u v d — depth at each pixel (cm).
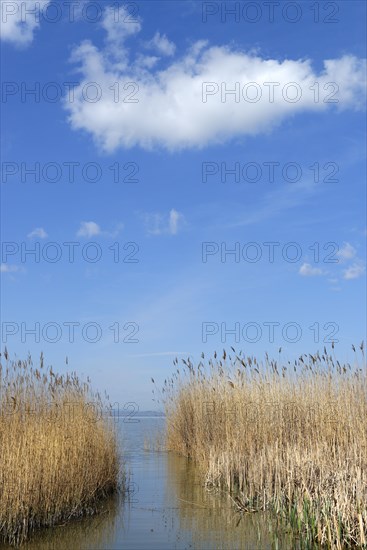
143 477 1530
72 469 1091
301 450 1267
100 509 1142
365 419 1345
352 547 870
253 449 1388
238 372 1634
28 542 913
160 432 2430
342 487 976
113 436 1423
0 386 1145
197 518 1074
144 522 1045
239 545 903
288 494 1092
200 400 1794
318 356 1495
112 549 876
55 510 1038
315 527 930
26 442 1046
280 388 1502
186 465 1755
